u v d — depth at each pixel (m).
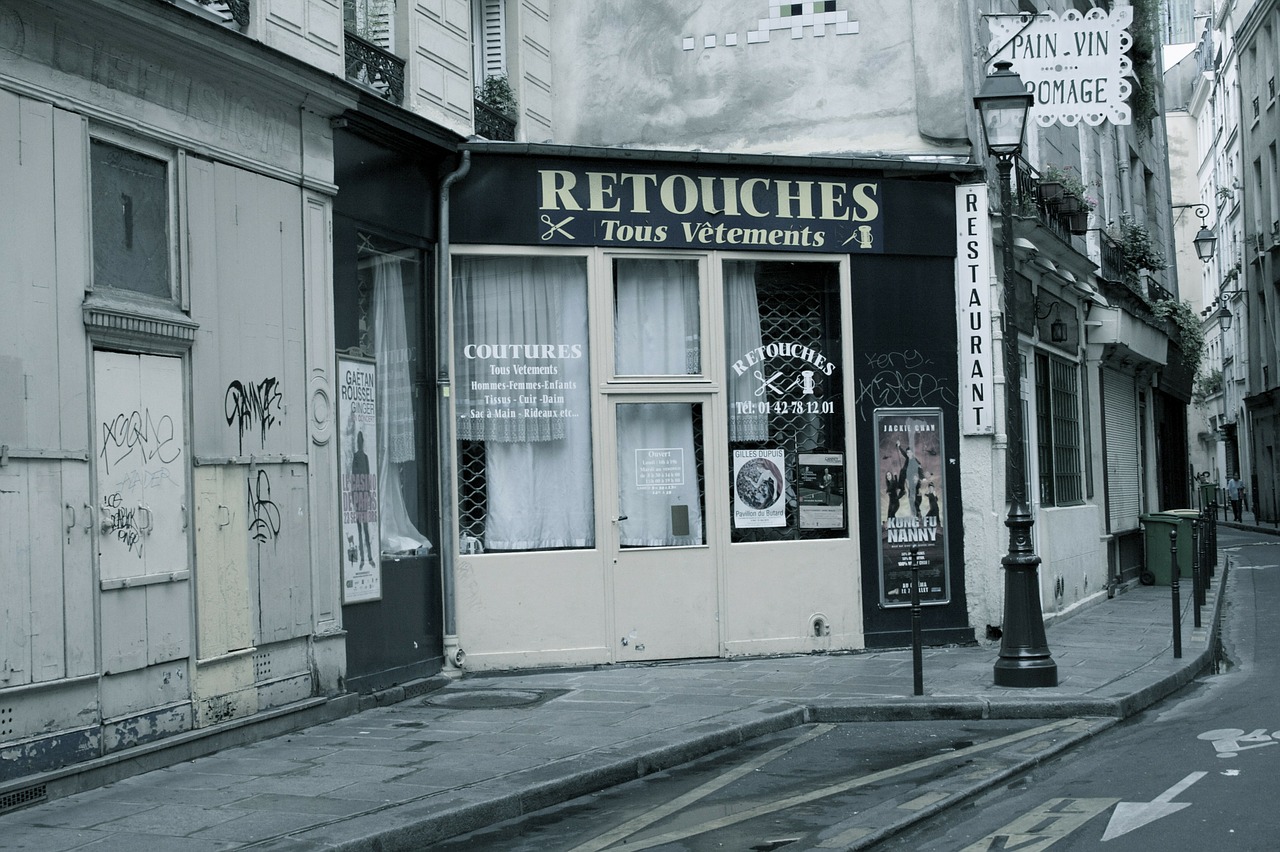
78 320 7.63
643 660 12.28
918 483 13.27
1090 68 14.60
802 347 13.14
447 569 11.67
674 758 8.46
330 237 10.20
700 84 14.38
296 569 9.58
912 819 6.62
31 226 7.35
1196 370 32.06
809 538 12.98
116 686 7.79
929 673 11.50
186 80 8.66
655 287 12.80
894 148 13.86
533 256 12.34
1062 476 17.64
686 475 12.70
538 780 7.50
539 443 12.34
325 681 9.84
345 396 10.37
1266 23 42.00
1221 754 7.96
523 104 13.66
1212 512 24.69
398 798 7.12
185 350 8.54
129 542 7.96
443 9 11.93
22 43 7.34
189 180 8.68
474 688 11.17
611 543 12.28
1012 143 10.98
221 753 8.56
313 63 10.09
